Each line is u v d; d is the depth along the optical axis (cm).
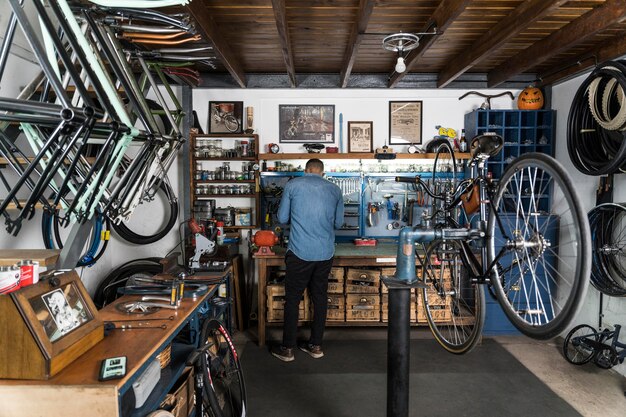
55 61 178
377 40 349
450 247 254
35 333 140
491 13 299
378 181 463
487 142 212
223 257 406
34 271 156
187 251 415
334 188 354
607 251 320
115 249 441
